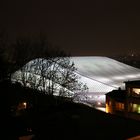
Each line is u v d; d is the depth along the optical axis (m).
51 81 35.00
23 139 17.08
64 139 13.77
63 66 39.12
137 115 40.31
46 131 15.28
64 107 17.66
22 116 20.50
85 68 87.94
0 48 29.77
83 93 44.09
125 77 85.06
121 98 44.50
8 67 27.61
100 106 55.78
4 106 22.45
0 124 19.12
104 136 13.60
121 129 14.46
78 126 14.51
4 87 24.56
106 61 100.94
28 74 33.78
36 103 27.94
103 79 78.00
